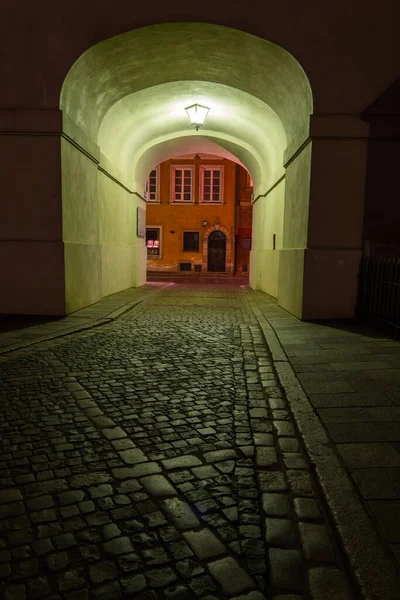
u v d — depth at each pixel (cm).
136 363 580
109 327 845
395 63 851
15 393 456
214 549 227
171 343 706
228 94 1215
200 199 3189
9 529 241
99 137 1201
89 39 859
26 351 635
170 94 1235
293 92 948
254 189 1947
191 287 1905
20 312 923
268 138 1398
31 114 870
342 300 898
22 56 862
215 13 847
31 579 205
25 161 888
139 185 1783
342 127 859
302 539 232
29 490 279
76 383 491
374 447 324
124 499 270
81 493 276
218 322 922
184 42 923
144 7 850
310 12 847
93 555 221
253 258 1880
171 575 208
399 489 267
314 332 768
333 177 875
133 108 1252
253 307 1148
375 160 872
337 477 281
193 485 287
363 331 776
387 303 882
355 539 221
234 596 196
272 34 850
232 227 3192
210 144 1869
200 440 353
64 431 367
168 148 1838
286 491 279
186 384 494
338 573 208
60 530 240
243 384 496
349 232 886
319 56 852
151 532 239
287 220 1098
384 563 205
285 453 328
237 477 297
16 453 328
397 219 881
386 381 485
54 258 907
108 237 1376
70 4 853
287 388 461
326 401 422
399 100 855
